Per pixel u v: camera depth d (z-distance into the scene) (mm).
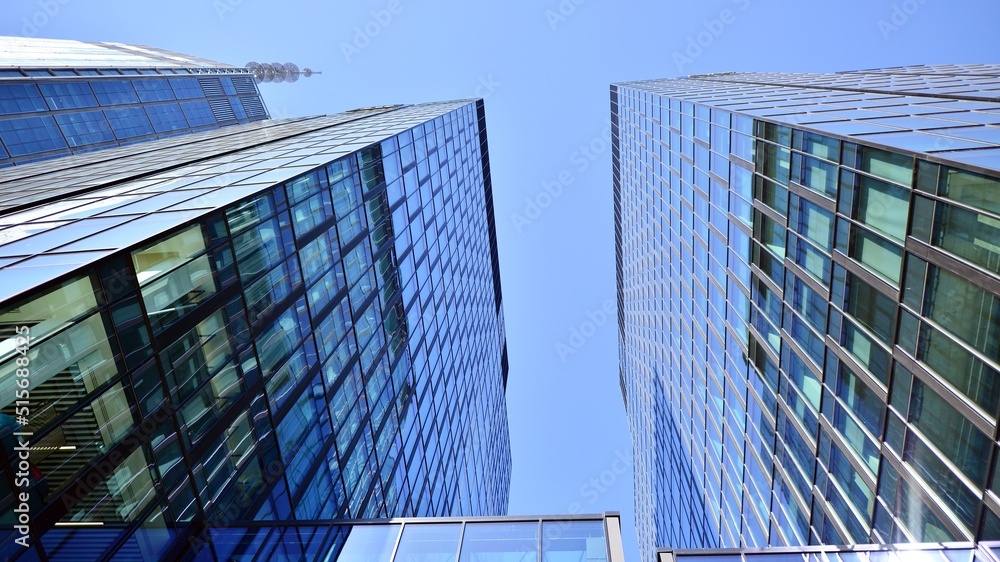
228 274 15070
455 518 16312
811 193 18641
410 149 36000
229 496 13883
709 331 31781
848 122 18797
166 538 11531
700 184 32250
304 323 19516
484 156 71312
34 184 27203
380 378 26500
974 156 12156
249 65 122688
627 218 61812
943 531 13156
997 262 11047
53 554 9148
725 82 51281
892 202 14312
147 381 11656
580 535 15203
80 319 10164
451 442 38656
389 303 29062
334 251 22875
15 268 10406
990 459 11633
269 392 16609
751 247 24531
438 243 41625
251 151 31078
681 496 40156
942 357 12906
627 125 59281
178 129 88750
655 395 48969
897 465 14891
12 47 77375
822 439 19109
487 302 64812
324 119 61438
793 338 20906
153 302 12062
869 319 15805
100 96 78438
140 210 15594
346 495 20828
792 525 21844
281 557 15406
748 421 26203
